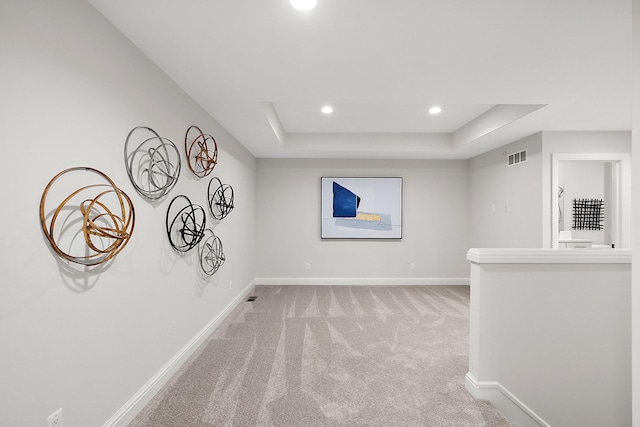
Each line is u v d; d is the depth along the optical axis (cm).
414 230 560
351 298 467
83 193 150
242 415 193
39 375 128
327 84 249
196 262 287
